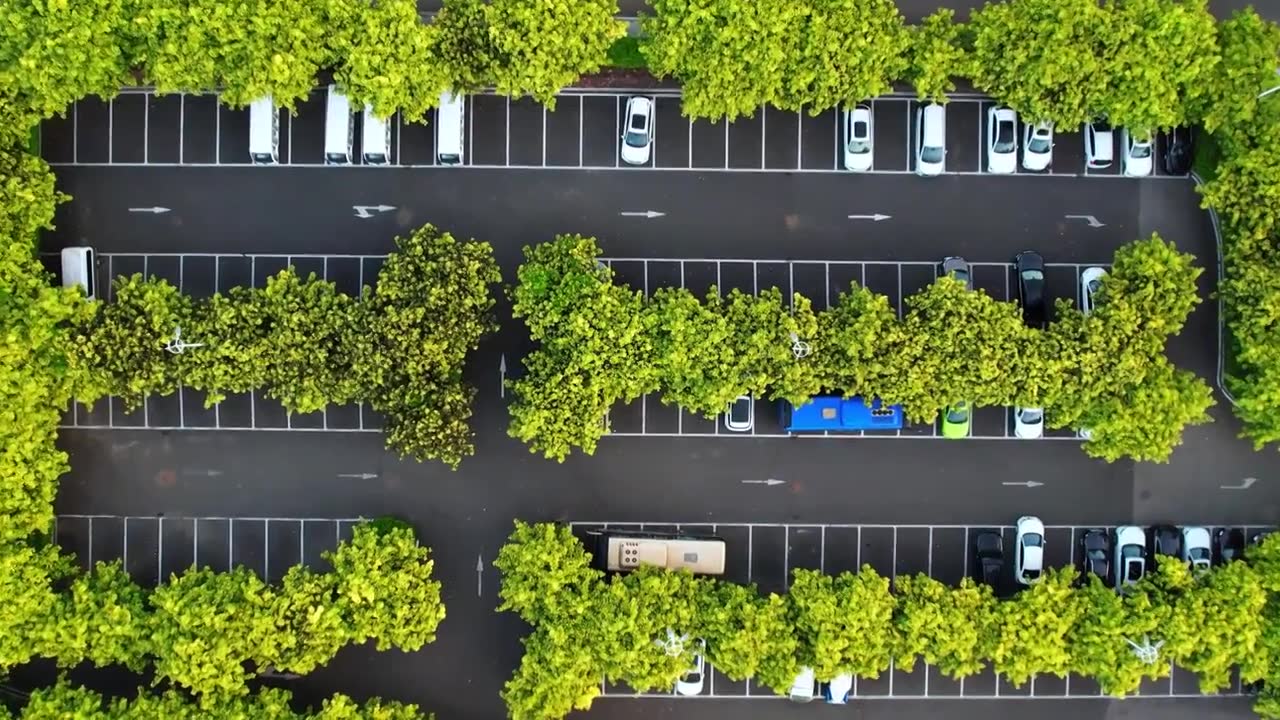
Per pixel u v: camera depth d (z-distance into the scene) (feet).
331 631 93.91
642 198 103.96
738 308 93.61
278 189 102.94
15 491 91.40
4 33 88.07
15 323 91.30
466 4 91.15
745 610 93.71
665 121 103.81
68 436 103.09
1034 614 94.94
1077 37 91.66
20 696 102.37
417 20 90.79
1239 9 103.76
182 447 103.45
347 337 92.02
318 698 103.86
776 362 93.91
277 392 94.07
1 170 90.53
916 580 96.78
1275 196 92.68
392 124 102.94
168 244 102.47
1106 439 96.58
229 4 87.66
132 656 95.50
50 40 86.94
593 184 103.81
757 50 90.27
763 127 104.01
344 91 93.15
